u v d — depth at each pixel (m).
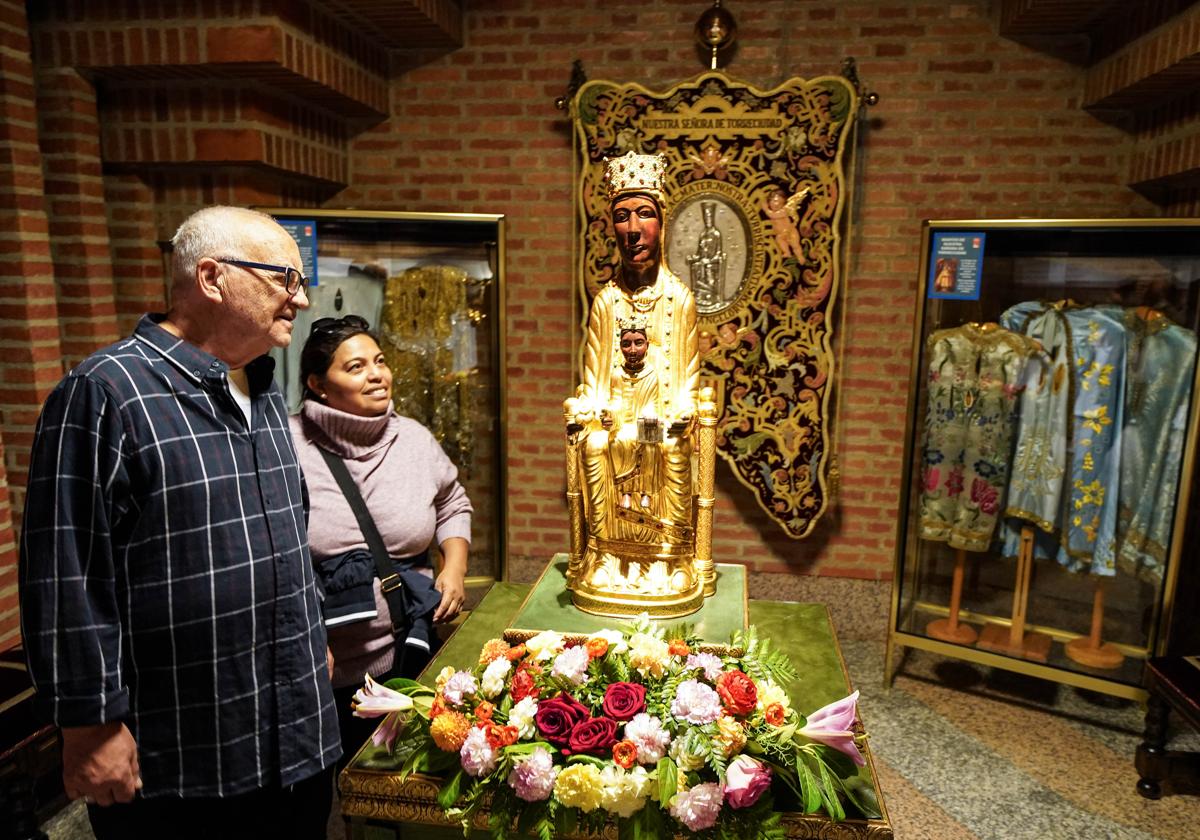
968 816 2.46
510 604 2.47
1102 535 2.81
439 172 3.69
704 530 2.25
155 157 2.93
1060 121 3.34
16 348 2.66
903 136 3.42
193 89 2.89
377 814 1.65
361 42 3.36
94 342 2.94
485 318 3.07
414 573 2.13
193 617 1.41
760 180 3.23
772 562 3.75
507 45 3.57
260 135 2.94
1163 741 2.55
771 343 3.35
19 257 2.61
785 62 3.43
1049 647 3.02
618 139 3.27
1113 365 2.71
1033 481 2.88
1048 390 2.82
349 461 2.14
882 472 3.63
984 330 2.88
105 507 1.31
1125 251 2.65
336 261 2.95
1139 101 3.14
